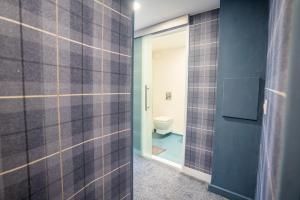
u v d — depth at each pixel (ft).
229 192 5.83
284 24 1.28
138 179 7.16
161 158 9.07
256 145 5.26
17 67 1.58
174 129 13.89
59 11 1.96
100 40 2.60
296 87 0.96
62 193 2.15
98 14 2.53
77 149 2.34
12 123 1.57
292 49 0.97
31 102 1.72
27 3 1.64
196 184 6.82
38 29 1.75
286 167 0.99
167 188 6.54
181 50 13.12
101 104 2.71
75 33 2.19
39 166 1.85
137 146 9.88
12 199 1.61
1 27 1.45
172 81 13.80
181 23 7.22
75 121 2.27
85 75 2.39
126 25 3.12
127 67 3.24
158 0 5.98
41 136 1.85
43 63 1.82
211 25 6.69
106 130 2.86
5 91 1.50
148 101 9.30
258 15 5.03
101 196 2.87
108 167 2.97
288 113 0.99
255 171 5.34
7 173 1.56
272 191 1.38
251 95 5.17
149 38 8.76
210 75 6.82
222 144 5.93
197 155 7.34
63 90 2.07
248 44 5.23
